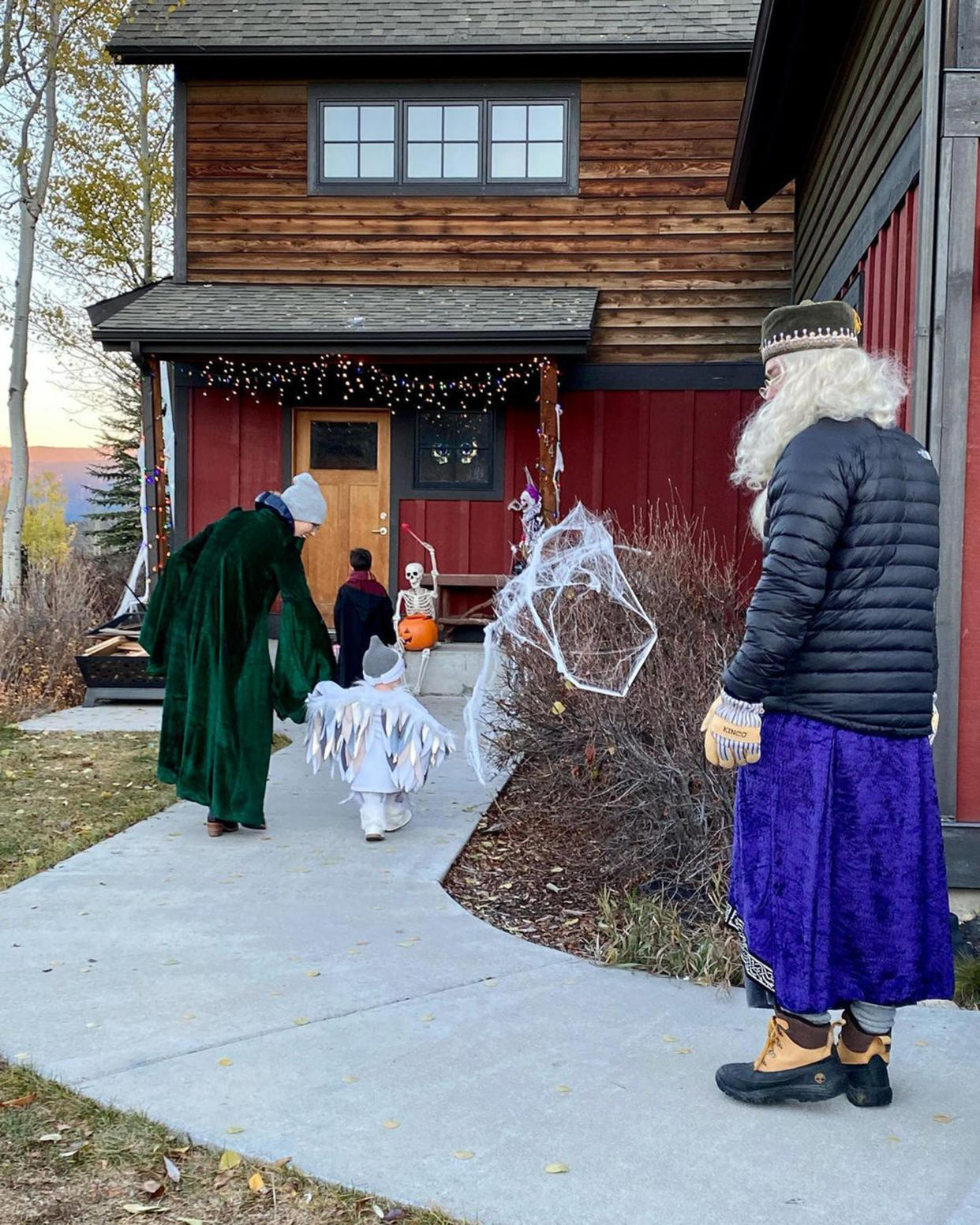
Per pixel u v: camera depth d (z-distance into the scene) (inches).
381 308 436.8
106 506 1059.9
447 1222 95.1
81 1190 100.7
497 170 468.1
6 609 424.5
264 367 471.8
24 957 156.6
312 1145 107.0
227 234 476.7
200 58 462.3
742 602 234.5
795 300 436.1
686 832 185.3
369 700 219.1
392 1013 138.6
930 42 169.2
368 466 485.1
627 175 462.3
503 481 472.7
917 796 106.6
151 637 233.1
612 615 217.9
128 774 277.3
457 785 269.3
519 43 446.9
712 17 458.3
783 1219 95.0
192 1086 118.8
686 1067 124.0
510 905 187.9
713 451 460.1
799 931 105.6
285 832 225.8
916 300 171.6
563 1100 116.1
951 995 109.3
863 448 103.7
